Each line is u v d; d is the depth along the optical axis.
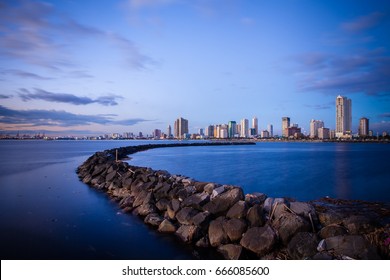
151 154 57.00
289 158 46.25
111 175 17.27
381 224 6.96
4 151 64.06
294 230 7.14
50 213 10.83
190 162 37.47
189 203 9.56
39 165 30.03
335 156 52.25
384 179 22.09
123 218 10.24
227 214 8.50
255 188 18.27
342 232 6.71
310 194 16.45
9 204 12.23
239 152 67.00
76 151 65.00
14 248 7.45
